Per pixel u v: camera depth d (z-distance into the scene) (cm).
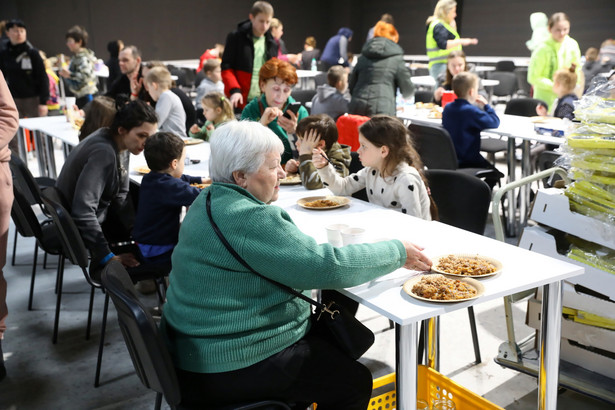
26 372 249
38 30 1219
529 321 220
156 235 252
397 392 146
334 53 971
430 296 146
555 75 447
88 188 247
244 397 145
